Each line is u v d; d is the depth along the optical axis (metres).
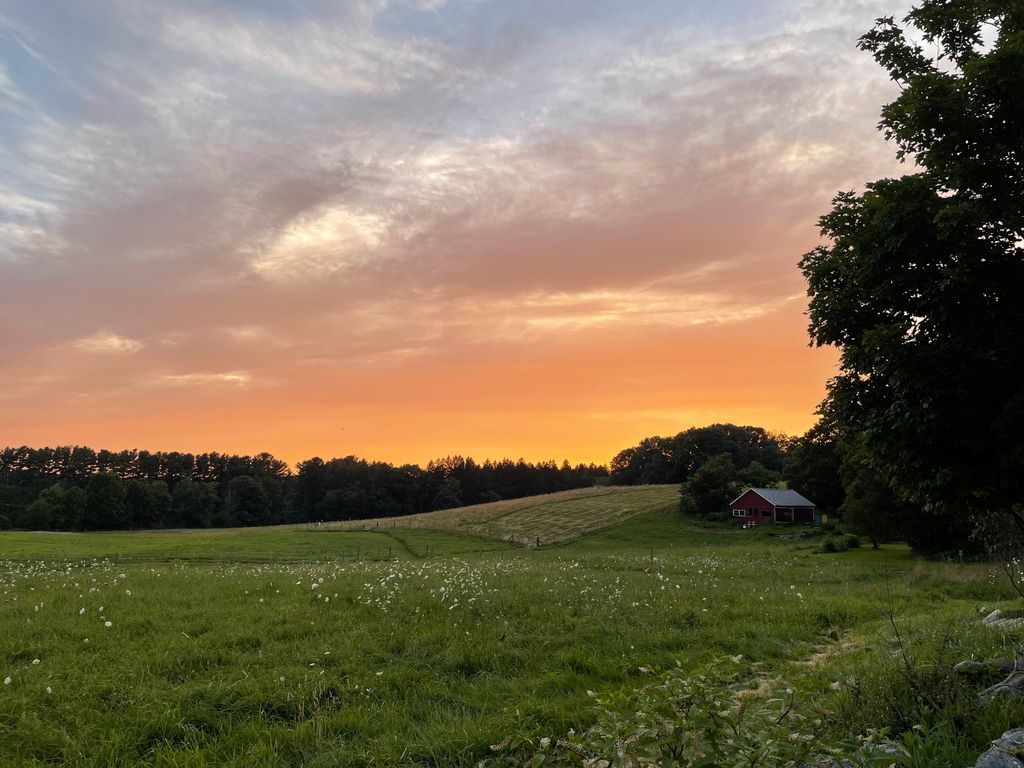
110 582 17.95
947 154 8.24
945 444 7.92
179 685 8.34
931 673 6.98
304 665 9.46
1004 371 7.54
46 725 6.94
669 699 4.61
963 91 8.17
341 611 13.36
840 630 13.69
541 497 112.31
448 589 16.08
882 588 21.23
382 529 73.81
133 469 163.25
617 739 4.55
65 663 9.09
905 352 7.75
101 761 6.30
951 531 37.66
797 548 53.28
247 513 141.88
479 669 9.82
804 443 79.75
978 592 19.66
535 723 7.29
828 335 9.39
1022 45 7.54
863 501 42.97
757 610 15.09
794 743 4.53
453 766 6.32
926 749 4.97
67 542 51.09
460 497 164.12
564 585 18.48
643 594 17.06
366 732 7.18
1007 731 5.23
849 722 6.24
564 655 10.27
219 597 15.11
